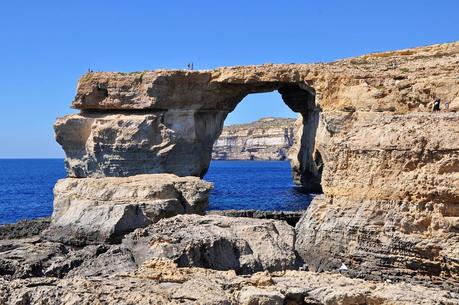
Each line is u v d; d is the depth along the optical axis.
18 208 83.25
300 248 33.75
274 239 33.28
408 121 32.28
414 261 28.55
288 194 92.19
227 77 81.69
